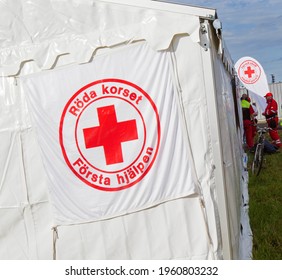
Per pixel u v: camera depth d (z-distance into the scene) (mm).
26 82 3680
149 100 3564
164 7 3479
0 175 3811
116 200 3670
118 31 3551
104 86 3594
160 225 3660
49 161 3721
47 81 3656
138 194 3645
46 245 3814
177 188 3615
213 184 3611
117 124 3605
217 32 3762
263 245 4793
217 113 3574
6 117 3766
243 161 9727
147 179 3623
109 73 3584
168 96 3561
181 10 3461
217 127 3559
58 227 3783
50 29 3637
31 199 3799
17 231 3852
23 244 3854
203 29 3492
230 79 7898
